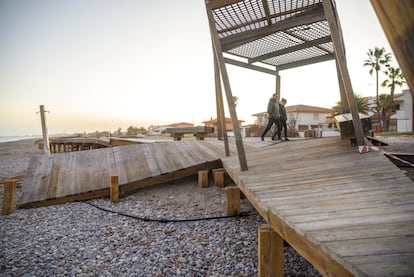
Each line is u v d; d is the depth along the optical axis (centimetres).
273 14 479
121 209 546
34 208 579
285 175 348
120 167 723
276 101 875
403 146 1010
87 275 291
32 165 754
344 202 214
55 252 352
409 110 2869
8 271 303
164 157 761
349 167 329
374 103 4300
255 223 427
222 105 646
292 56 732
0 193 752
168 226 436
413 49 48
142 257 329
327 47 658
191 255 328
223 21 496
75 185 646
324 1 382
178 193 648
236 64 711
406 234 147
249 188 295
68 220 488
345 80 385
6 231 438
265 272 216
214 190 646
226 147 660
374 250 131
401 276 108
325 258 140
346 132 462
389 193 225
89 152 844
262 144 837
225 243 358
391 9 51
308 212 199
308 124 4512
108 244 374
